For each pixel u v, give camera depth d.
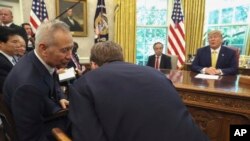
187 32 4.87
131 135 0.78
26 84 1.02
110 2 4.67
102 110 0.81
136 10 4.75
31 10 3.69
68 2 4.21
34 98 1.03
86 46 4.60
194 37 4.89
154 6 5.07
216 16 5.02
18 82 1.04
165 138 0.77
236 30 4.76
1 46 1.74
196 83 1.96
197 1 4.77
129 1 4.59
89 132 0.78
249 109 1.61
